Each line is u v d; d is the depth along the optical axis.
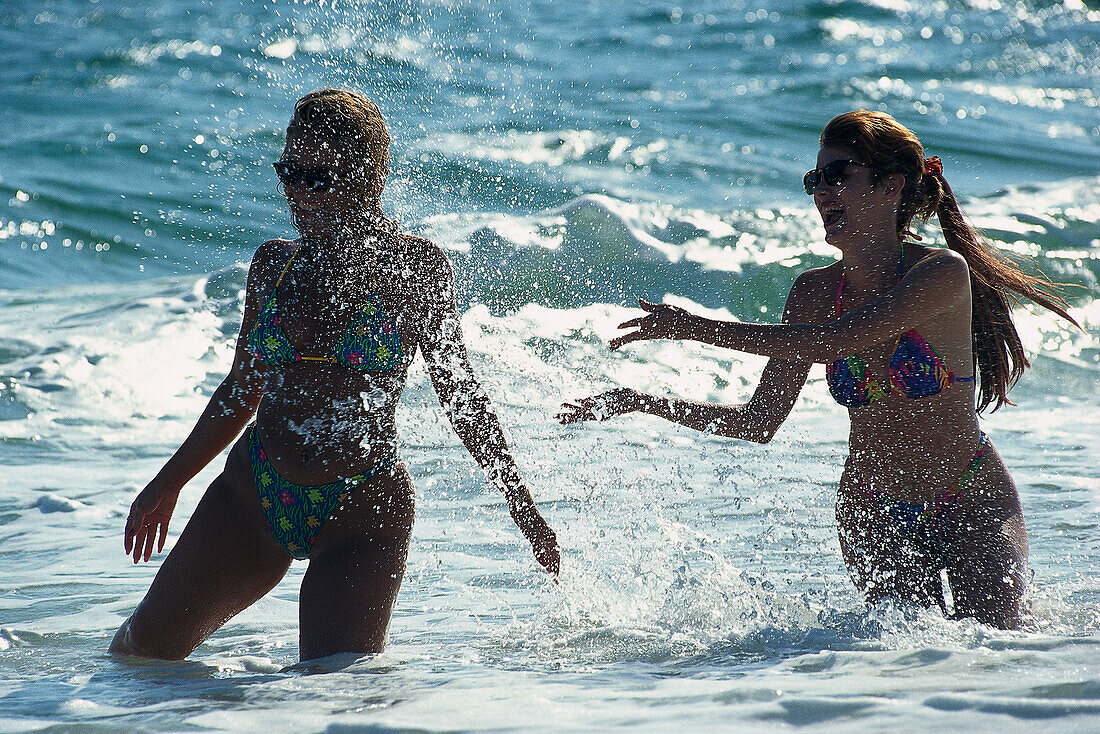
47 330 29.16
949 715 8.07
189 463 11.65
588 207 34.12
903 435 11.70
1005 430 22.44
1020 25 86.62
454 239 31.55
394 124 49.41
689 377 24.91
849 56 73.12
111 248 38.88
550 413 19.98
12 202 41.78
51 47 73.25
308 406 10.73
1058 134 52.94
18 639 12.54
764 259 32.72
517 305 29.11
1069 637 10.63
